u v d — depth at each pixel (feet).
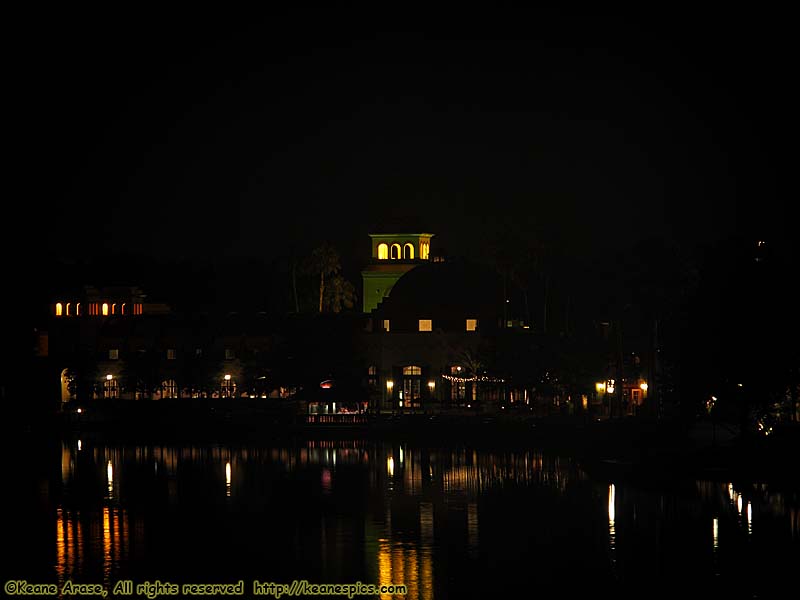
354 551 237.25
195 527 264.72
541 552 232.32
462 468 361.71
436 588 209.87
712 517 255.70
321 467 372.38
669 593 203.10
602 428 421.59
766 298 313.53
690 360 322.75
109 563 229.66
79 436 494.59
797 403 347.56
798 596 200.03
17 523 271.90
